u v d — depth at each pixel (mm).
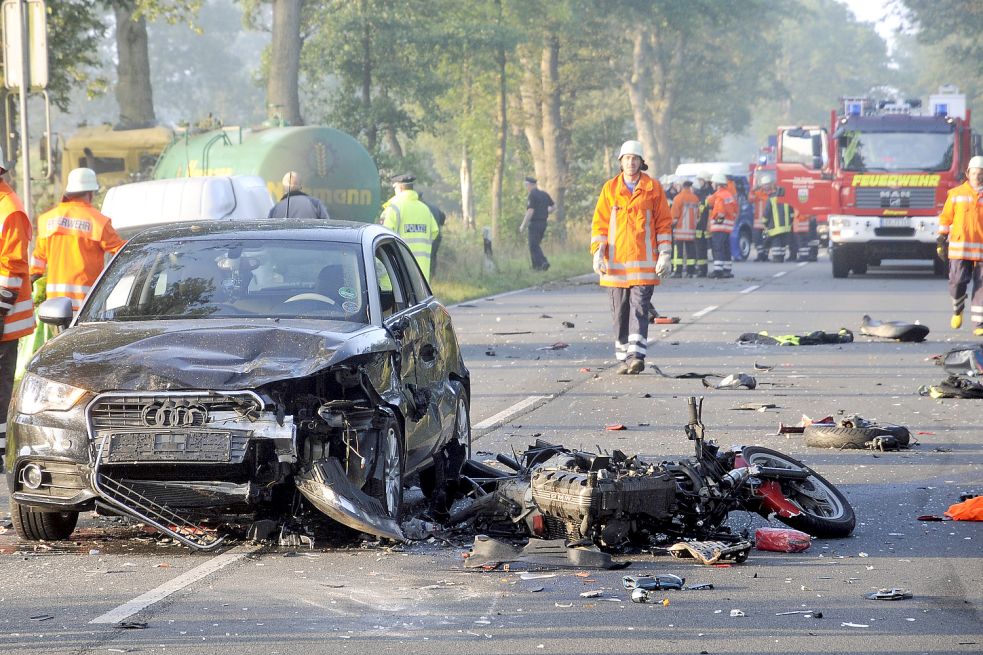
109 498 16672
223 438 16547
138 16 80312
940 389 32531
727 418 29438
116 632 13875
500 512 18188
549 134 131625
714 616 14453
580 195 131750
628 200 37031
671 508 17562
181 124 64125
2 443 24078
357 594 15344
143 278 19844
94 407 16859
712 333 47719
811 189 105438
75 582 15961
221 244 20438
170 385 16672
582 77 136625
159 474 16766
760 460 19453
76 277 29484
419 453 19688
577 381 35906
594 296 66438
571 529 17094
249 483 16688
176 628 14016
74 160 71562
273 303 19172
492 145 119562
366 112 96562
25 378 17516
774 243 104312
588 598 15180
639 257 37031
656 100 184125
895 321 49500
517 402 32000
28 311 24250
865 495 21328
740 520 19734
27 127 35562
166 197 46250
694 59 190750
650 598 15195
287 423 16734
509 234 110375
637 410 30625
